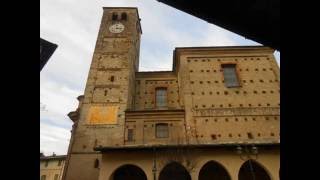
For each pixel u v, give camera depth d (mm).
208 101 27625
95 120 26141
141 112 27203
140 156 20062
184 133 26156
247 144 19875
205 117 26484
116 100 27781
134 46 33875
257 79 29234
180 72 30812
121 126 25922
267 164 19578
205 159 20000
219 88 28688
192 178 19328
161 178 21828
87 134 25172
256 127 25734
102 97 27938
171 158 20000
